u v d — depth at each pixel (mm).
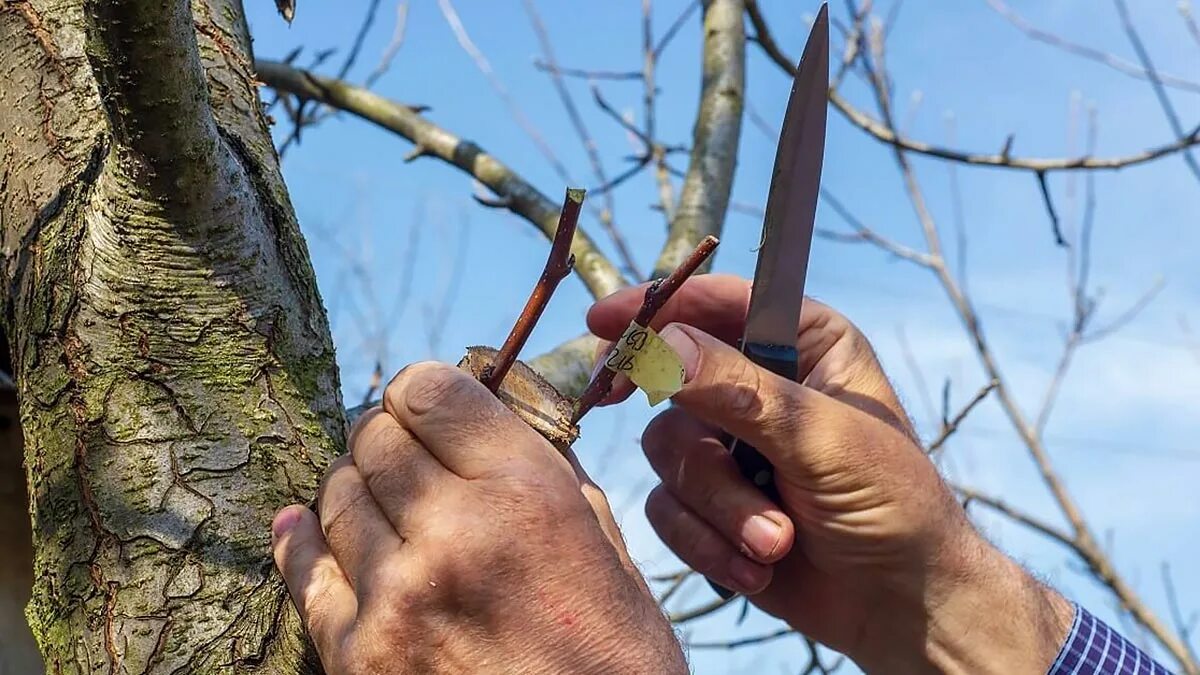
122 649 389
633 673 330
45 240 435
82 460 408
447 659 330
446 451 340
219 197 412
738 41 869
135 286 414
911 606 492
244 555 401
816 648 835
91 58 367
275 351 430
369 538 341
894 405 494
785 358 442
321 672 383
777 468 459
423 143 889
